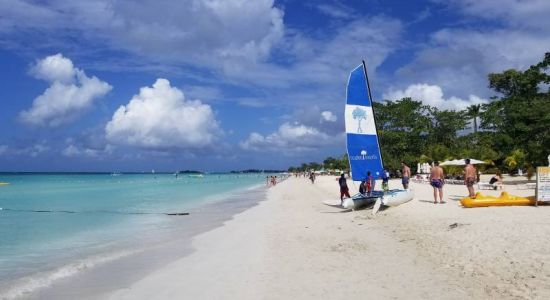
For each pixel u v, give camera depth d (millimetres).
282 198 37500
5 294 9242
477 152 56188
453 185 36906
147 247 14578
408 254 11469
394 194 21188
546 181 17094
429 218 16344
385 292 8414
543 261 9125
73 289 9523
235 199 39281
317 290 8703
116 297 8891
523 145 39438
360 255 11664
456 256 10555
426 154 68312
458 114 75875
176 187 72250
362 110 21625
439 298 7930
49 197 44312
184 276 10383
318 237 14828
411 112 73750
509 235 11586
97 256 13125
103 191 57969
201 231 18141
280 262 11281
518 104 46469
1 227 20328
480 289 8211
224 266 11219
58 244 15461
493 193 25656
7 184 89938
